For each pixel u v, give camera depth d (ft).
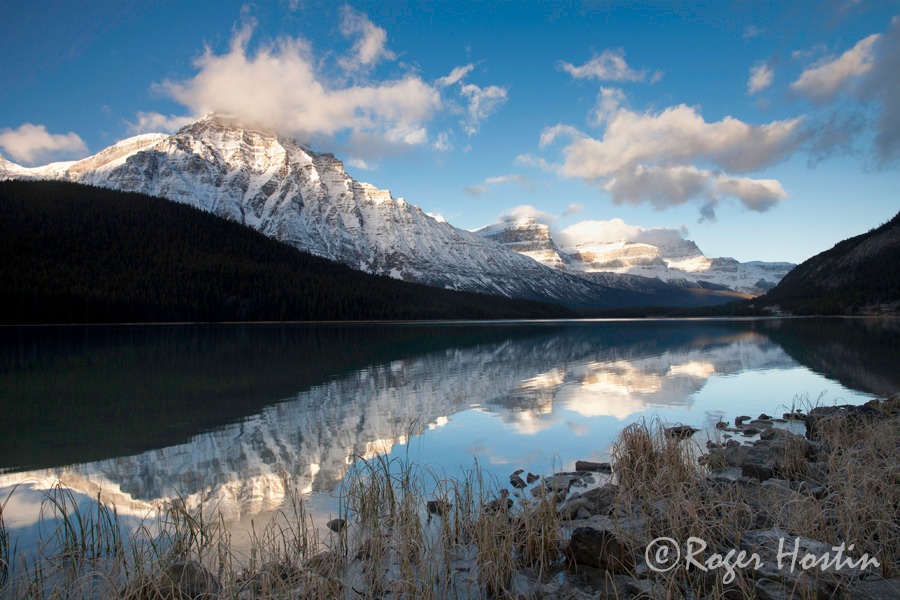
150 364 110.22
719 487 29.14
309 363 112.16
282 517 30.01
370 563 22.65
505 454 42.80
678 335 222.28
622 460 34.60
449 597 21.58
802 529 23.80
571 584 22.13
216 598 20.36
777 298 595.47
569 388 77.10
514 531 24.80
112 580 20.56
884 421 39.60
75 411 61.26
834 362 107.96
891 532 22.56
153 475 38.27
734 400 67.05
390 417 57.26
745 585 19.44
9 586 21.83
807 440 39.96
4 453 44.19
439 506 28.14
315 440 47.75
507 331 274.36
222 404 65.36
